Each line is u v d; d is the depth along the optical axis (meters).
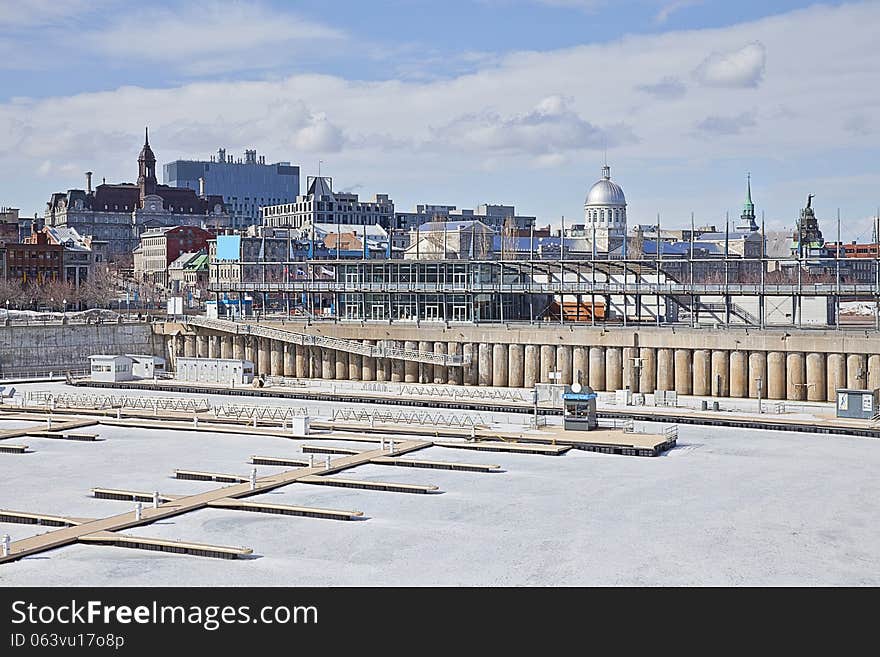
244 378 151.00
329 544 65.25
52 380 159.50
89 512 73.25
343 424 110.75
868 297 177.25
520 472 87.19
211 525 69.31
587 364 141.00
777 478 85.00
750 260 143.62
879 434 103.81
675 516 72.81
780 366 128.75
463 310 164.62
